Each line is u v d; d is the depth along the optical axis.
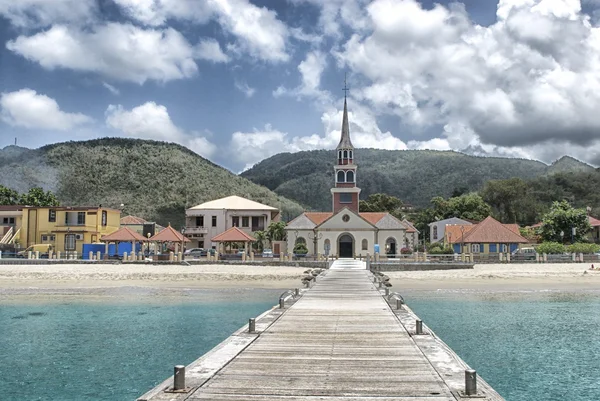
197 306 38.59
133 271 57.94
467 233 78.44
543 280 54.94
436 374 13.19
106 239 68.19
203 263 64.56
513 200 135.25
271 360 14.73
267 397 11.30
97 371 20.86
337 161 88.75
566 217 82.00
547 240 82.62
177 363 22.00
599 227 98.38
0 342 26.20
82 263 65.06
